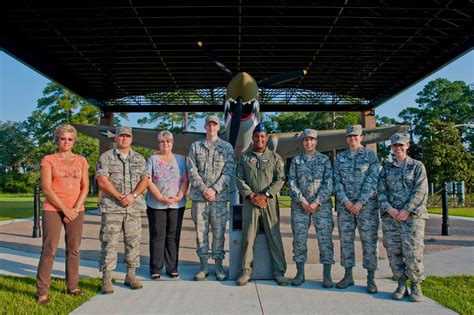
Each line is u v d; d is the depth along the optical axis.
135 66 13.15
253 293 4.00
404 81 14.36
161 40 11.09
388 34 10.57
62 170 3.87
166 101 17.72
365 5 9.00
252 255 4.44
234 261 4.64
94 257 6.05
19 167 69.56
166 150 4.69
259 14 9.65
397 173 3.98
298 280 4.34
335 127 44.75
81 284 4.34
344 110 16.17
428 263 5.52
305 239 4.40
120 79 14.49
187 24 10.29
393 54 12.02
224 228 4.62
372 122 16.30
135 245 4.26
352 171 4.25
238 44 11.51
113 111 15.95
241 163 4.54
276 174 4.49
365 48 11.62
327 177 4.36
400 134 4.03
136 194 4.21
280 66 13.38
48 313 3.36
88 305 3.61
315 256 6.15
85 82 14.75
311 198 4.36
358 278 4.68
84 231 9.47
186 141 10.20
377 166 4.18
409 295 3.82
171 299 3.80
